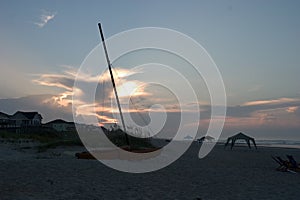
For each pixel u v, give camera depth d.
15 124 69.50
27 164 16.94
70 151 26.72
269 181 14.99
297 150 51.03
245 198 10.99
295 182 14.92
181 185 13.18
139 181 13.75
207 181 14.41
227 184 13.78
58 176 13.84
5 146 28.73
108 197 10.43
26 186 11.48
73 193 10.72
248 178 15.78
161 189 12.14
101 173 15.39
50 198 9.88
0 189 10.83
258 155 35.88
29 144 31.83
